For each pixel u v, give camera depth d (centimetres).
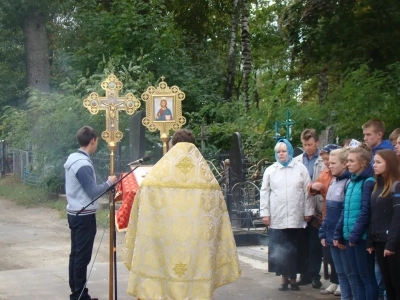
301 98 2495
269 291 702
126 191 596
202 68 2330
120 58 1925
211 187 537
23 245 1051
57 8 2214
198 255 526
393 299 550
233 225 1006
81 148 641
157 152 980
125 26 2039
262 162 1158
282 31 1944
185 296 520
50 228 1251
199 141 1614
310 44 1830
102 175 1424
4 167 2742
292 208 691
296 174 699
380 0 1717
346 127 1473
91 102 657
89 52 2094
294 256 696
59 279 777
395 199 525
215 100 2066
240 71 2773
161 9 2245
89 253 633
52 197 1709
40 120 1656
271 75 2097
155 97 739
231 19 2498
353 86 1523
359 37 1770
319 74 2144
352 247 585
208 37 2798
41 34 2238
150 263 530
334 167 620
